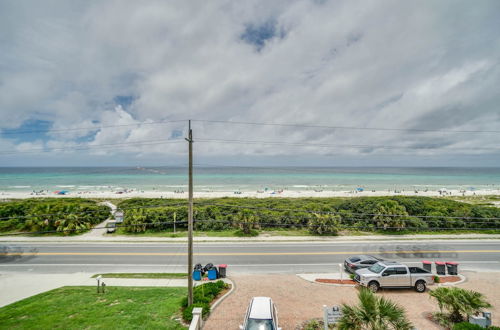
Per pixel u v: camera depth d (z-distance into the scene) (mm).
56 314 13148
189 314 12570
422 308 14055
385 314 10086
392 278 16438
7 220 32438
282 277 19062
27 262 22391
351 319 10422
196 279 18391
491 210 34469
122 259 23141
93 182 117750
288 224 33531
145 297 15297
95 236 30469
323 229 31516
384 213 33125
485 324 11445
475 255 24469
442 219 33594
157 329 11844
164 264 22000
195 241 28750
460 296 12102
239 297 15570
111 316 12961
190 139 14023
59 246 26797
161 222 32219
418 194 75562
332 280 18438
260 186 103250
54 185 105188
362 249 26219
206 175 169500
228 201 49562
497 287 17203
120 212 30062
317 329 11812
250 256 23953
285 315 13336
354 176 170000
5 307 14125
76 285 17547
